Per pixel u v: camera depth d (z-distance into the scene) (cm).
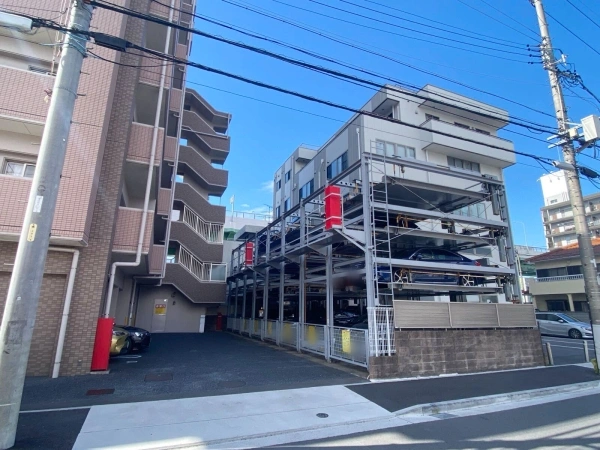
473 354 887
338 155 2289
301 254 1231
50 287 793
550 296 2950
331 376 806
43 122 774
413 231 989
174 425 492
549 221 5600
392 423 529
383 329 823
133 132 1033
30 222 434
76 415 519
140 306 1959
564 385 752
